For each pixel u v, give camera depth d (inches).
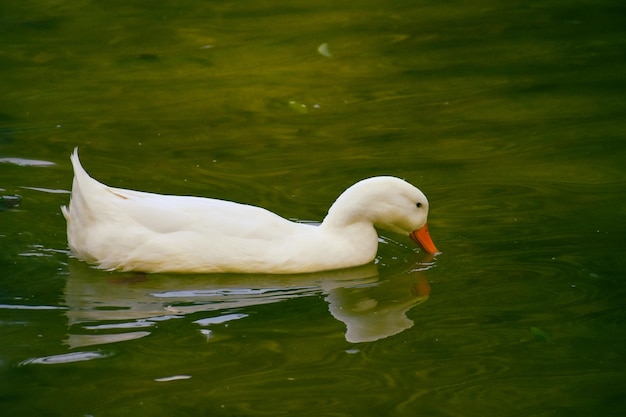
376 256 431.2
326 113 606.5
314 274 408.2
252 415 303.0
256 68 682.8
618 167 519.2
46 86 649.0
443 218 464.8
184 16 790.5
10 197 469.1
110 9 805.2
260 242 402.9
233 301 381.4
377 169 520.4
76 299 376.8
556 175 511.5
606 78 655.8
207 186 494.6
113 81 658.8
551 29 753.0
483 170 519.2
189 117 596.7
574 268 409.7
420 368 332.8
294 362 335.6
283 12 797.9
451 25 767.1
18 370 325.7
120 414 302.2
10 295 378.3
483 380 325.1
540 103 616.7
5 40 734.5
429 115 600.4
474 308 378.3
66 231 436.5
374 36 744.3
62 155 531.5
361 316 371.9
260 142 560.1
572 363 335.9
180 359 335.6
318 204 474.6
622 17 776.3
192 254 395.5
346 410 306.5
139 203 401.4
